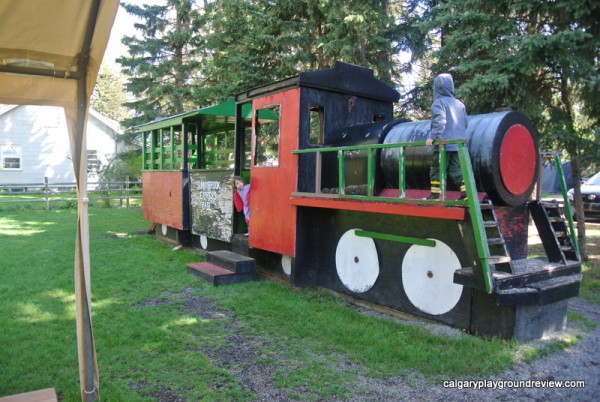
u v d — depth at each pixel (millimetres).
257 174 7359
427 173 5133
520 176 4773
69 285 6641
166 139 14820
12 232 12070
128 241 10828
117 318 5305
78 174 3381
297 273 6551
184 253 9336
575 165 8156
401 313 5422
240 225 8117
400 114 12703
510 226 5000
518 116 4762
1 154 23547
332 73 6688
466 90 7188
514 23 7465
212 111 8633
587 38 7156
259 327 5043
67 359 4141
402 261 5363
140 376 3857
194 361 4145
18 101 3535
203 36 19484
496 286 4090
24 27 3043
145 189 11875
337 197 5691
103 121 25938
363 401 3471
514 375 3871
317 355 4316
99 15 3020
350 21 11586
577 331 4871
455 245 4727
